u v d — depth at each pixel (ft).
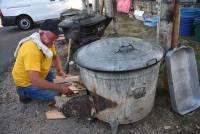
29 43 10.36
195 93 11.43
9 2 33.06
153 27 24.54
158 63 9.25
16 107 12.70
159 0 10.81
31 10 33.45
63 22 16.05
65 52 18.97
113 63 8.72
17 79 11.77
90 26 15.43
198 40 19.29
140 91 9.21
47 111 12.00
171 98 10.68
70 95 11.12
